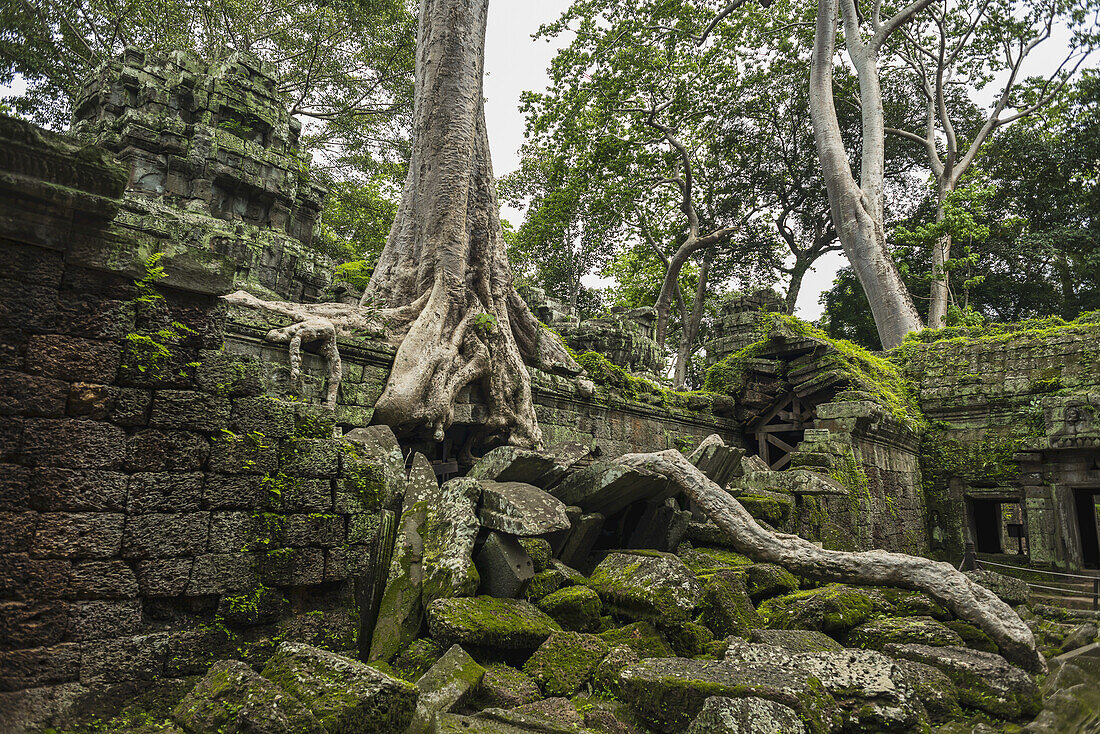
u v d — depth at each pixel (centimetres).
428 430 1240
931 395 1944
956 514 1872
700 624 617
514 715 430
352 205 2816
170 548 461
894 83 3394
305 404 569
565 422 1543
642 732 462
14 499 403
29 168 414
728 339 2205
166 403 470
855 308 3641
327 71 2553
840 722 439
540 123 2950
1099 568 1659
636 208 3403
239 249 1458
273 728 370
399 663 534
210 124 1516
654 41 2934
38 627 402
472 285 1439
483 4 1525
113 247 452
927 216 3412
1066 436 1652
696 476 733
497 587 623
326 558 552
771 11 3291
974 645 593
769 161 3597
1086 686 389
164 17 1914
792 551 686
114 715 421
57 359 426
